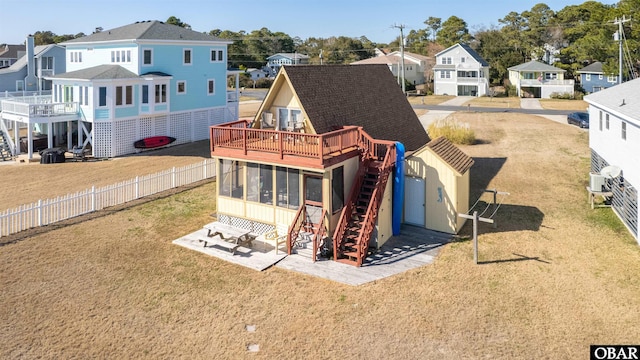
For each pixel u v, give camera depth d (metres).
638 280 14.88
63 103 34.38
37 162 33.41
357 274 15.62
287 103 20.50
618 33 44.44
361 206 18.20
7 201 23.59
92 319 12.91
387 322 12.77
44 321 12.77
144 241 18.52
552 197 24.09
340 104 21.27
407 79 91.12
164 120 38.84
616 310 13.16
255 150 18.50
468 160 21.06
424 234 19.31
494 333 12.18
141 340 11.99
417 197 19.95
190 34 41.22
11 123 43.03
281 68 19.45
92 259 16.75
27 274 15.48
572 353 11.29
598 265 16.06
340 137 17.91
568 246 17.78
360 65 25.12
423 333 12.23
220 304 13.77
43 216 20.03
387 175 18.28
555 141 38.00
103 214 21.64
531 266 16.06
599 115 25.47
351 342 11.89
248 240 17.88
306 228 17.80
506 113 54.72
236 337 12.14
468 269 15.90
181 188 26.30
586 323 12.55
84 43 39.03
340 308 13.50
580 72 77.50
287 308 13.55
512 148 36.12
